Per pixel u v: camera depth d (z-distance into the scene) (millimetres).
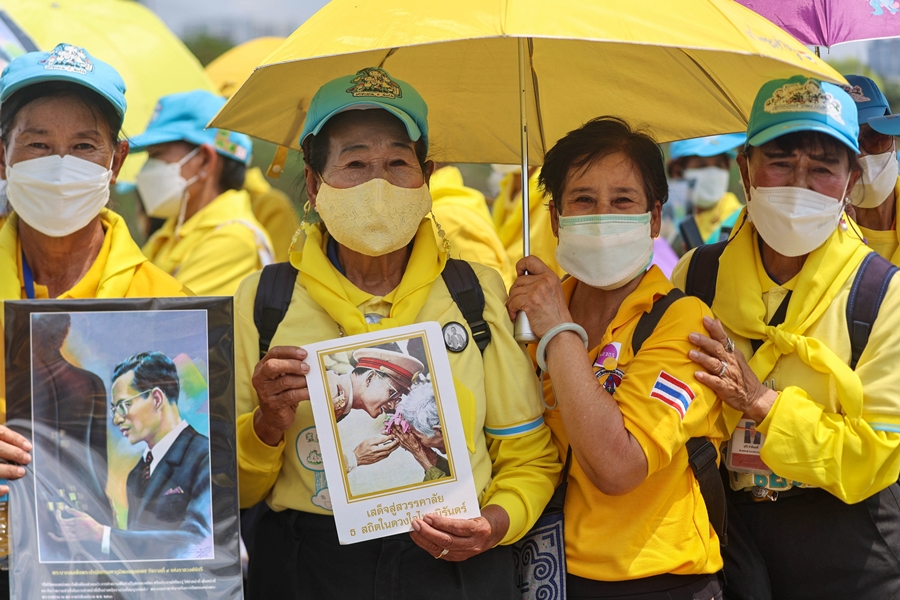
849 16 3121
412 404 2525
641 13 2326
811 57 2533
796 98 2820
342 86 2613
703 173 6605
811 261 2916
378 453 2508
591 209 2801
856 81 3510
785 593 2953
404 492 2504
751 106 3152
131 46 5340
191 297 2432
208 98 5434
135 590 2352
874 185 3498
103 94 2688
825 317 2875
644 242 2812
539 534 2750
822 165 2828
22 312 2375
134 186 5852
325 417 2502
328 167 2629
